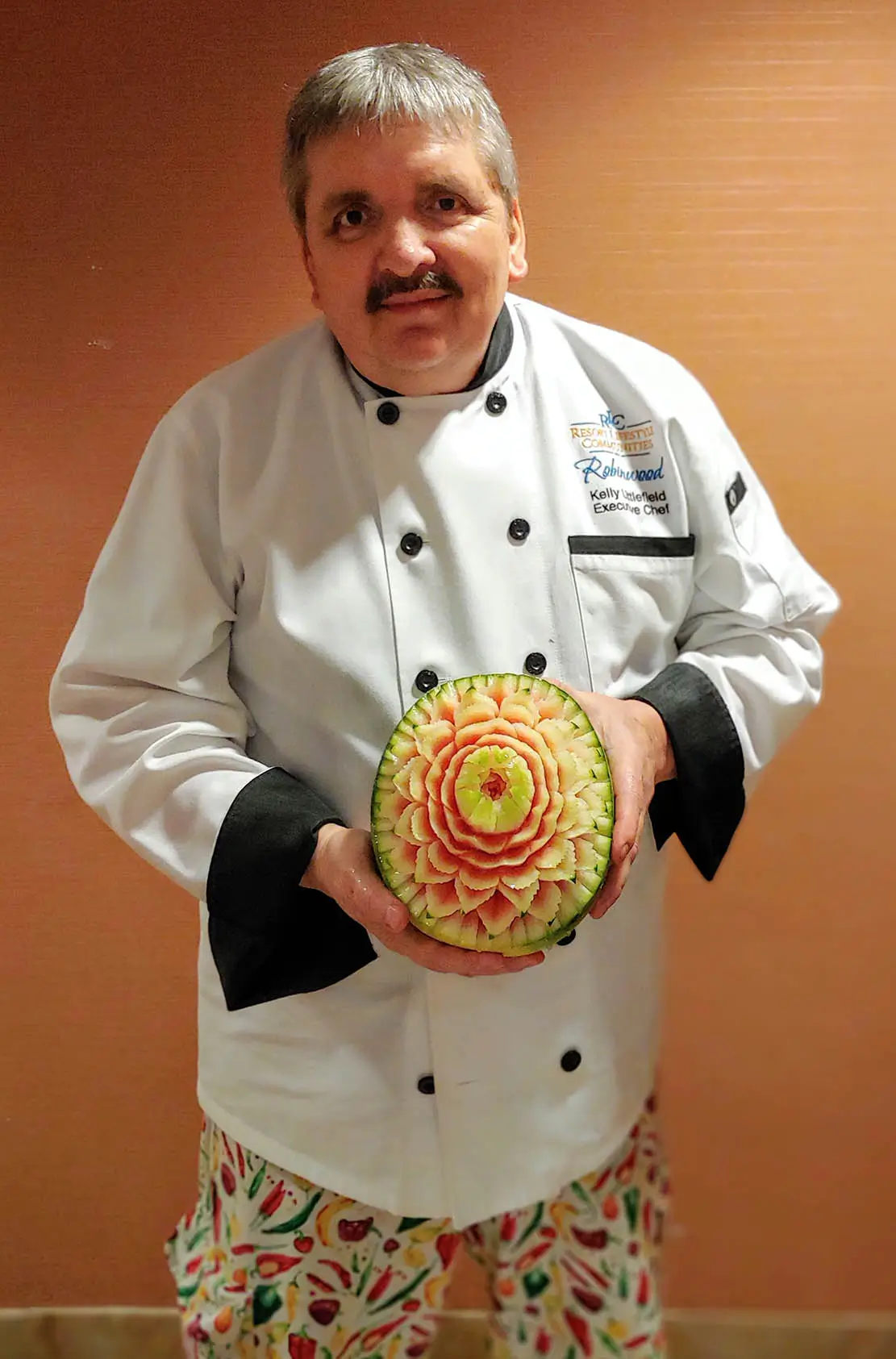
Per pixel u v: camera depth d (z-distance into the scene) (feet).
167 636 2.60
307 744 2.68
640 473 2.79
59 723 2.73
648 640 2.81
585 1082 2.85
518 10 3.33
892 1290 4.52
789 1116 4.37
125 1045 4.02
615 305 3.59
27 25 3.19
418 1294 3.10
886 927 4.18
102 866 3.85
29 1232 4.19
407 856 2.22
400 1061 2.73
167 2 3.20
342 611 2.57
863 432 3.76
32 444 3.50
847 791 4.07
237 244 3.37
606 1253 3.13
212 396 2.66
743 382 3.69
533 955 2.26
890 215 3.56
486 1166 2.77
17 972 3.92
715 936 4.19
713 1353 4.53
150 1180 4.17
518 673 2.63
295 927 2.56
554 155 3.46
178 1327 4.27
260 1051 2.79
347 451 2.64
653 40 3.39
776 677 2.86
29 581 3.60
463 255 2.35
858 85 3.45
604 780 2.26
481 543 2.60
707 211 3.53
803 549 3.86
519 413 2.71
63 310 3.40
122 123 3.27
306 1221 2.85
